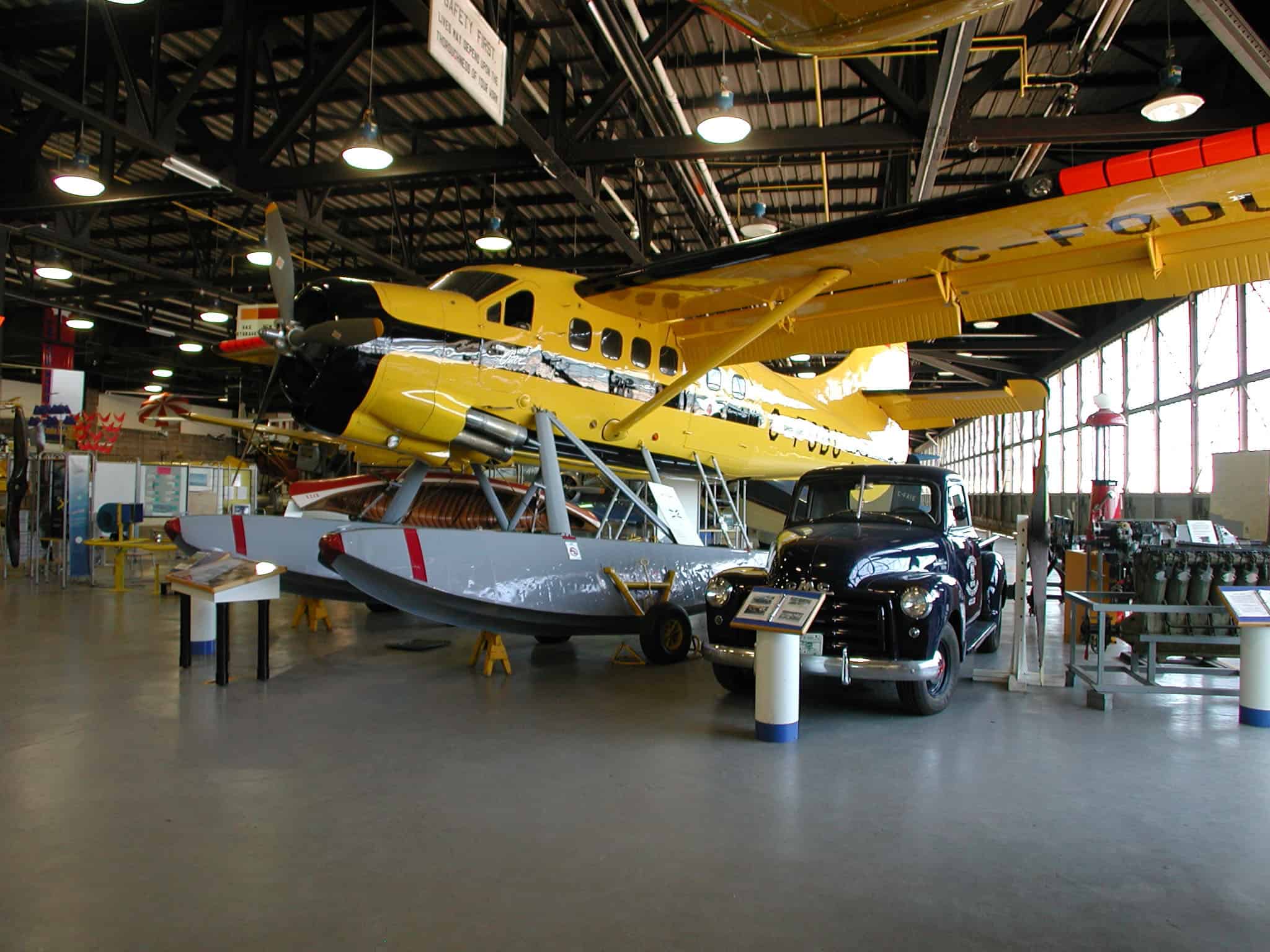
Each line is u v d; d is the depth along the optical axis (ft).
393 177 33.53
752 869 8.83
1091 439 66.33
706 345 26.61
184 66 34.73
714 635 16.83
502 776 11.96
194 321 77.56
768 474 31.65
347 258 61.46
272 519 23.24
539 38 31.09
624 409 24.58
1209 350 45.78
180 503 45.27
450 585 18.01
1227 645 16.83
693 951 7.09
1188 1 20.57
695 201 44.86
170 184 34.14
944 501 18.52
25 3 31.17
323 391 19.45
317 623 26.66
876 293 22.56
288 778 11.74
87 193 30.50
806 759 12.98
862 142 29.94
